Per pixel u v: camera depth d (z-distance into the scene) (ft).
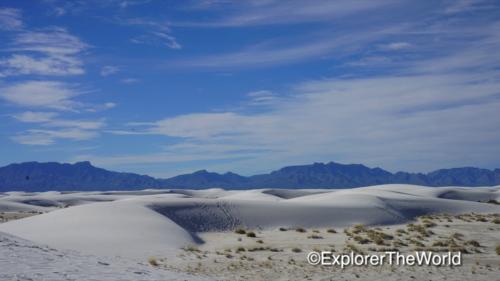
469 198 359.05
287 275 78.02
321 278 75.31
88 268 54.24
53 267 51.44
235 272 80.64
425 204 237.86
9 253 57.41
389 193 288.92
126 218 143.84
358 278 75.20
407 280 73.36
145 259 93.35
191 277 59.62
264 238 136.87
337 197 242.58
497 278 74.69
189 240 122.83
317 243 123.03
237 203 189.67
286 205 191.31
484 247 112.98
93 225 134.10
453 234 137.18
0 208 355.15
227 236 144.46
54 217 153.48
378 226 173.78
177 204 180.14
